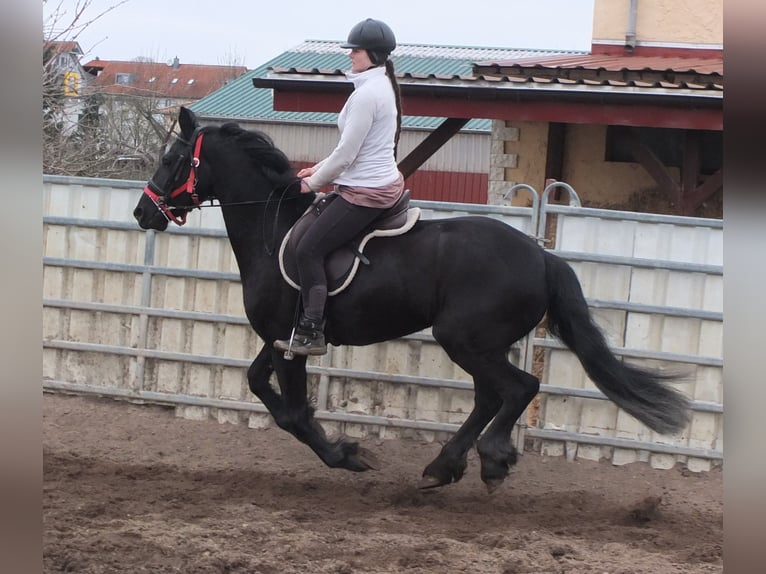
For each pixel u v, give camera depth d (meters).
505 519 5.29
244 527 4.59
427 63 28.98
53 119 11.11
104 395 7.46
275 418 5.74
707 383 6.58
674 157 11.10
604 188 11.20
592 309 6.68
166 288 7.34
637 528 5.23
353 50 5.19
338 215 5.15
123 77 32.28
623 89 9.34
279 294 5.40
